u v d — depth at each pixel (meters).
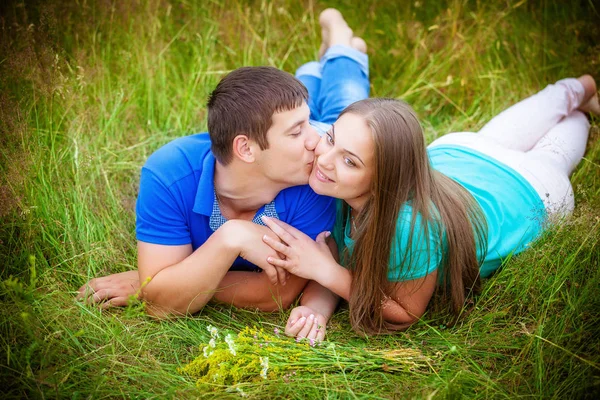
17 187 2.43
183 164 2.20
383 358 2.08
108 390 1.93
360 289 2.17
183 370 2.03
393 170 2.02
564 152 2.81
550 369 2.00
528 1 3.76
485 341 2.17
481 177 2.49
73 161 2.74
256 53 3.58
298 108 2.04
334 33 3.22
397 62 3.68
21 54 2.73
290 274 2.31
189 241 2.26
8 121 2.54
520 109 2.95
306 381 2.00
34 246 2.39
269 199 2.20
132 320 2.21
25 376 1.91
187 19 3.68
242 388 1.95
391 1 3.85
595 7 3.63
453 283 2.21
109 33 3.36
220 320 2.31
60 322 2.09
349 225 2.32
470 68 3.50
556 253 2.31
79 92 3.01
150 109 3.20
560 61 3.53
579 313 2.11
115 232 2.64
